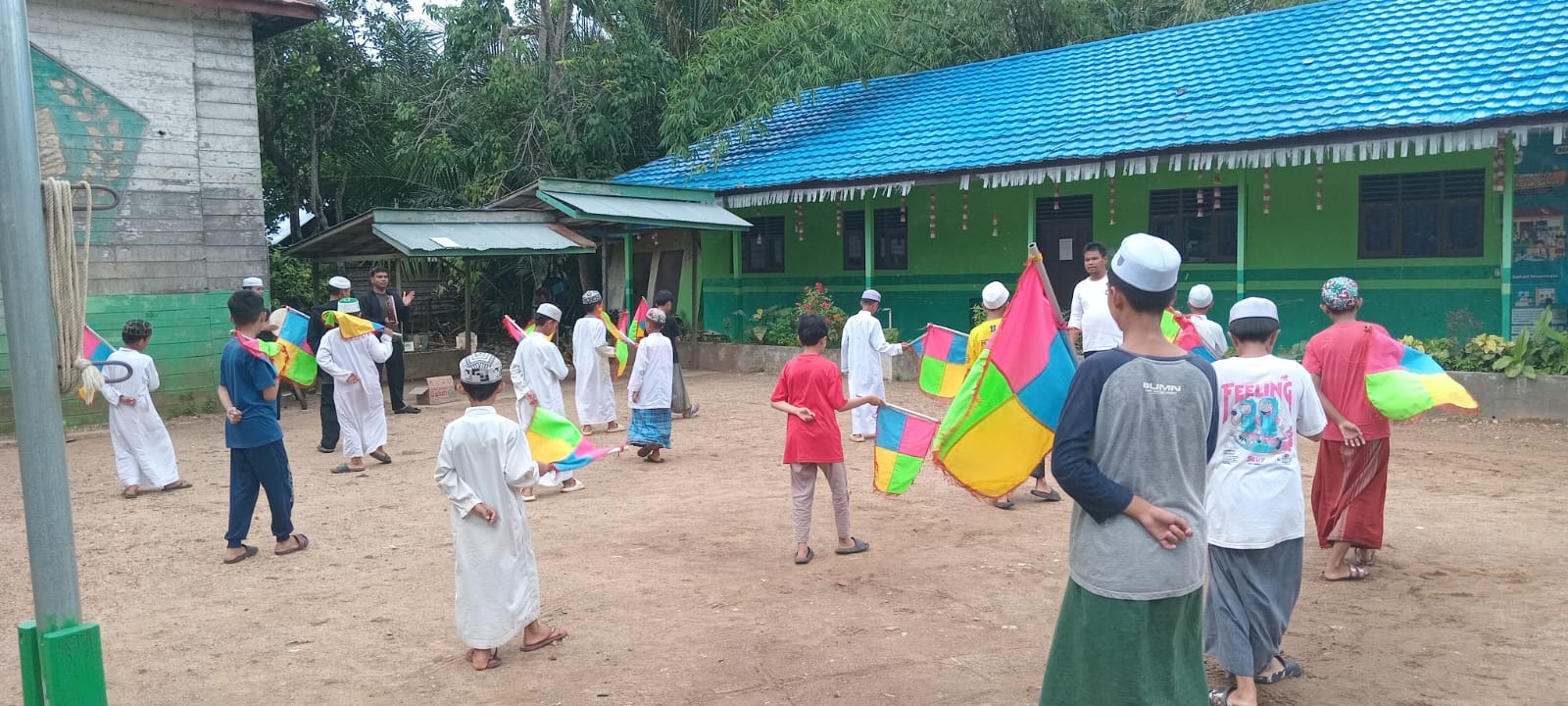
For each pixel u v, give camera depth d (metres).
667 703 4.42
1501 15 13.66
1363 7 15.81
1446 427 10.70
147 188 13.56
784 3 21.69
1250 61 15.29
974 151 15.36
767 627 5.32
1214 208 15.02
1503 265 11.48
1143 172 13.34
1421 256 13.38
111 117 13.21
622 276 21.53
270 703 4.55
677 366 12.65
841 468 6.59
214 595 6.16
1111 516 3.11
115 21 13.21
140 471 9.08
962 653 4.91
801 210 18.84
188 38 13.87
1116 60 17.59
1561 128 10.55
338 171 23.61
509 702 4.49
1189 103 14.37
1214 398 3.18
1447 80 12.12
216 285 14.24
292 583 6.35
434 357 18.48
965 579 6.07
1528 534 6.69
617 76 21.38
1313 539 6.82
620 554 6.75
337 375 9.70
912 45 21.81
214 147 14.16
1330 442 5.75
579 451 5.37
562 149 20.86
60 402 3.23
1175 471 3.09
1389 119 11.58
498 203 16.78
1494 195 12.77
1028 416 3.66
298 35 21.31
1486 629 5.02
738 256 19.31
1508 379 10.96
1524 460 9.09
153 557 7.03
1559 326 12.45
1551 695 4.25
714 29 20.55
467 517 4.83
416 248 14.63
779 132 20.00
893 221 18.53
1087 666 3.16
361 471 9.91
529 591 4.99
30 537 3.17
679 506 8.09
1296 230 14.32
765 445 10.71
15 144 3.08
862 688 4.53
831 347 17.06
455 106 21.48
